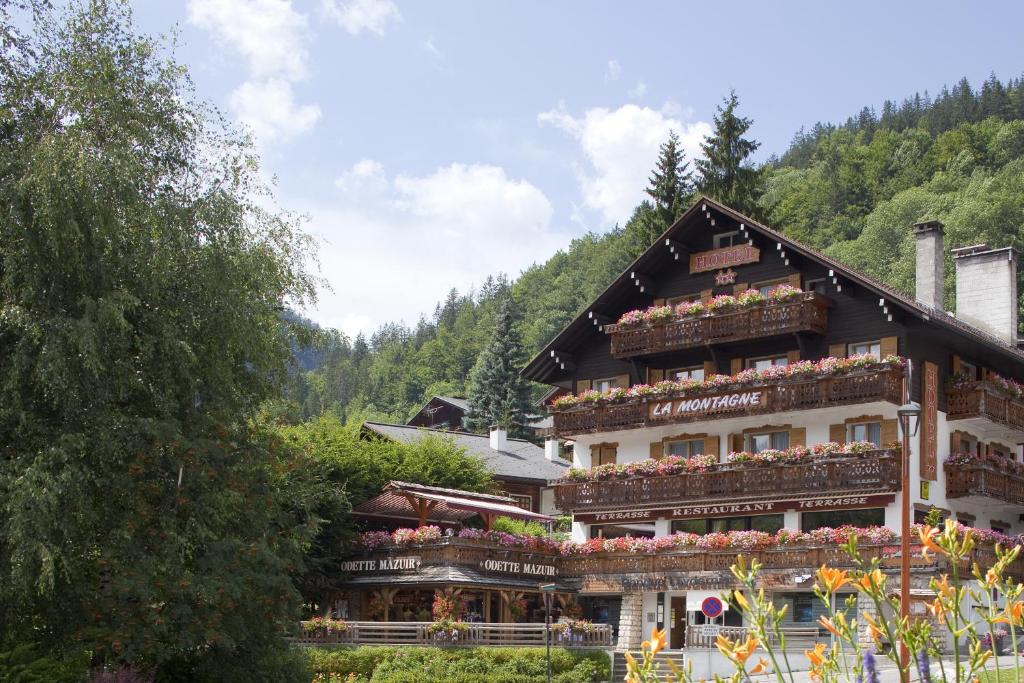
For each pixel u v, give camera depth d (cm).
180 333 2658
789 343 4378
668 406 4466
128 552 2561
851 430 4141
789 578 3981
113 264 2600
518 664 3800
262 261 2847
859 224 12875
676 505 4412
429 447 5494
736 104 7088
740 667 786
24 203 2450
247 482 2878
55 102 2564
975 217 9969
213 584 2709
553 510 6438
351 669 3741
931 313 4038
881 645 811
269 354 2891
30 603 2489
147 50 2744
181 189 2814
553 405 4825
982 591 916
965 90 17500
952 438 4234
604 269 16538
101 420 2506
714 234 4659
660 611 4338
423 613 4322
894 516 3919
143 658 2905
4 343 2531
